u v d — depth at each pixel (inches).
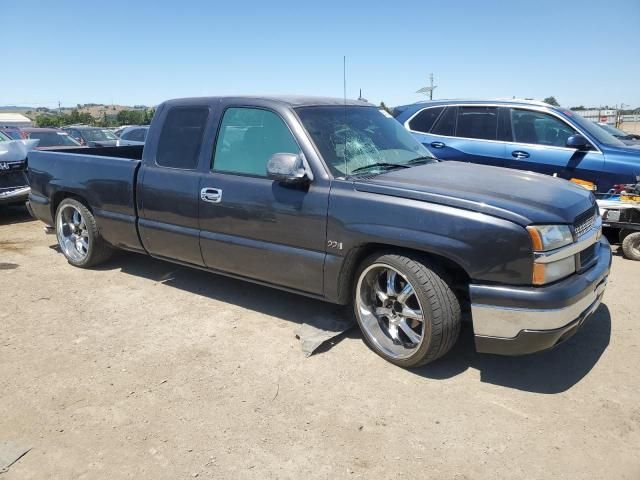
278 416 119.4
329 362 142.8
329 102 172.6
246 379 134.6
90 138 663.1
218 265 173.8
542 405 122.8
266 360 144.1
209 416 119.6
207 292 194.2
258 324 166.7
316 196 144.6
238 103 166.9
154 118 188.5
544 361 142.9
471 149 285.3
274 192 153.0
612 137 275.9
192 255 179.9
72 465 104.7
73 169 212.2
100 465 104.7
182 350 150.3
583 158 257.8
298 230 149.3
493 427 115.1
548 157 266.4
